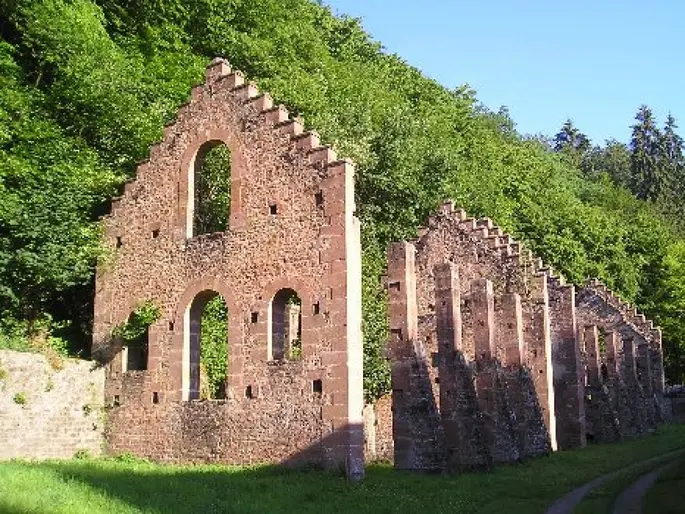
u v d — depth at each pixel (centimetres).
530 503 1791
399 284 2456
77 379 2509
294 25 4544
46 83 3266
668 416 5412
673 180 12406
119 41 3672
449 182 4516
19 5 3092
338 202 2198
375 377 3131
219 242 2438
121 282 2656
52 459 2334
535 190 6925
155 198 2645
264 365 2245
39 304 2702
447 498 1786
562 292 3684
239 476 1970
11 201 2520
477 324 2852
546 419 3284
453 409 2483
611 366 4362
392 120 4331
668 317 6681
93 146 3148
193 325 2502
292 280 2245
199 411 2350
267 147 2392
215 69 2583
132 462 2359
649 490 1922
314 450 2094
